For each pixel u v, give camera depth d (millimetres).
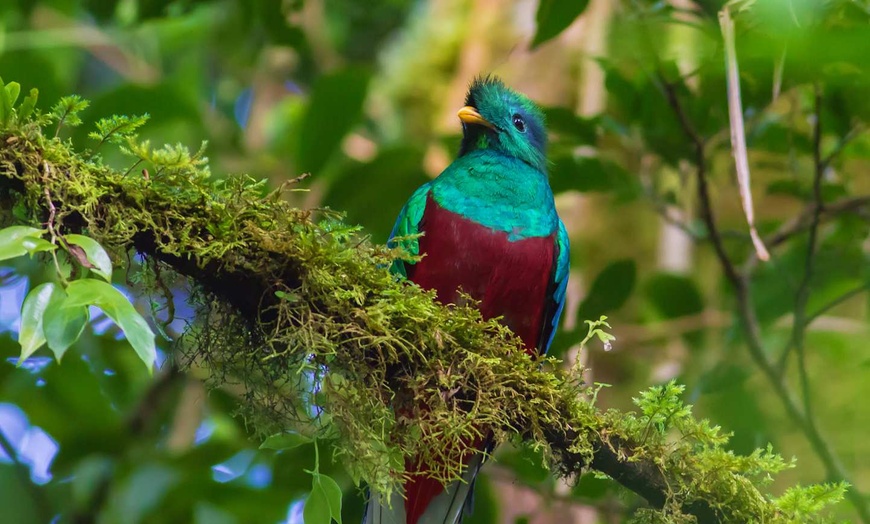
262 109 16156
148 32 14211
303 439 6355
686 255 13719
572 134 11000
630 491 7441
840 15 8305
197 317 6375
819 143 10195
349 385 6293
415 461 7328
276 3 12070
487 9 15156
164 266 6180
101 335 11133
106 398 10805
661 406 6766
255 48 13430
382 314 6289
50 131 10883
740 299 10742
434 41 15172
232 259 6070
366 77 11047
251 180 6840
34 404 10773
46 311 4785
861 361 12102
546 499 10500
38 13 14844
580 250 13469
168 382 10883
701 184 10492
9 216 5781
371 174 11086
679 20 9812
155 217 5953
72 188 5684
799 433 12383
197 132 12172
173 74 14602
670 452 6797
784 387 10492
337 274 6297
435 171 14094
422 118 14922
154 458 10344
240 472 10305
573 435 6789
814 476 12297
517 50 14359
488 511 10703
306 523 5988
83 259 5180
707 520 6820
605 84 10859
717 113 10648
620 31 10438
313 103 11086
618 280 11141
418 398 6414
